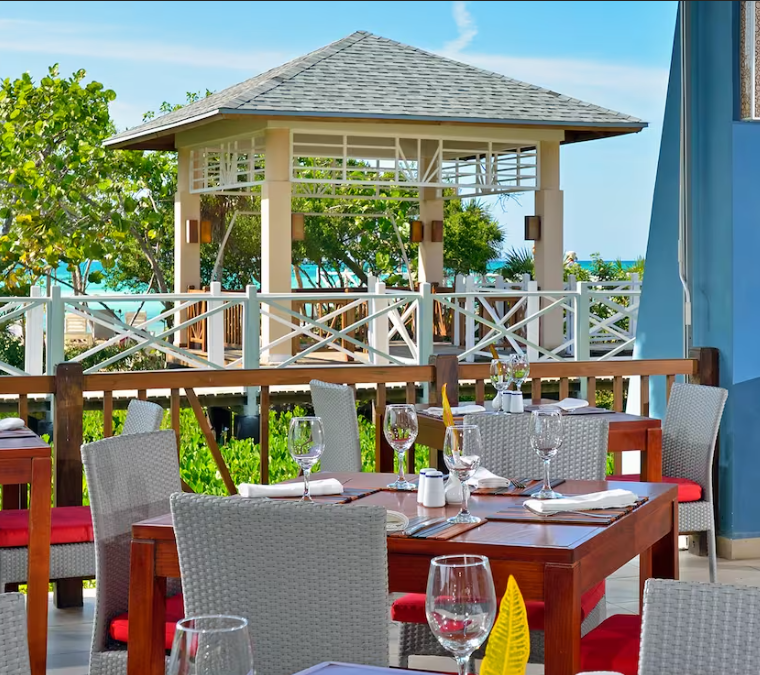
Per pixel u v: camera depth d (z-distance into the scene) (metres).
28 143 12.78
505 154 12.68
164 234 18.23
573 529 2.56
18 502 4.37
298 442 2.88
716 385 5.46
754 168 5.39
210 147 12.70
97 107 13.30
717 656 1.80
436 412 4.65
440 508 2.81
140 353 12.17
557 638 2.37
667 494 3.02
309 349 10.08
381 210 19.59
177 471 3.24
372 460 8.46
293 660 2.28
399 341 13.14
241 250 19.25
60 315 8.82
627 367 5.38
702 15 5.52
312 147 13.08
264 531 2.27
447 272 22.88
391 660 3.78
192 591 2.34
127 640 2.73
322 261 21.16
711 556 4.57
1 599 1.73
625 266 29.84
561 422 2.90
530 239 12.28
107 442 2.98
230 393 8.94
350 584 2.23
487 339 11.02
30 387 4.40
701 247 5.59
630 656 2.51
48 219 13.14
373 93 11.59
